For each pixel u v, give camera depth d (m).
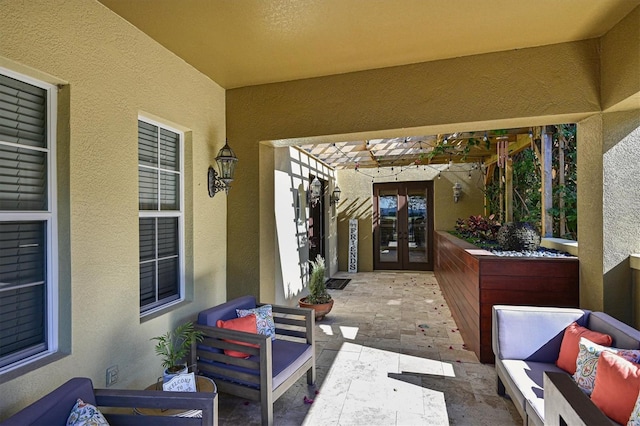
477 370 3.21
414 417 2.46
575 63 2.84
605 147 2.79
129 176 2.52
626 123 2.74
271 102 3.68
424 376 3.09
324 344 3.90
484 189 8.20
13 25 1.80
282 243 5.23
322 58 3.12
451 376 3.09
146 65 2.70
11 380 1.76
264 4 2.33
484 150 6.90
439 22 2.56
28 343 1.99
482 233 5.23
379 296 6.32
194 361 2.60
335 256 8.91
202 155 3.42
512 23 2.58
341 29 2.65
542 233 4.46
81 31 2.17
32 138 2.02
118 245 2.42
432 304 5.72
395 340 4.01
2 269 1.87
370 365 3.33
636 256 2.63
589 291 2.98
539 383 2.17
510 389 2.29
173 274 3.18
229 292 3.82
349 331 4.35
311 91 3.54
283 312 3.09
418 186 9.11
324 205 8.09
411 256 9.15
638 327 2.64
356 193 9.18
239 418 2.48
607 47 2.70
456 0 2.30
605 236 2.78
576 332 2.31
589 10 2.42
